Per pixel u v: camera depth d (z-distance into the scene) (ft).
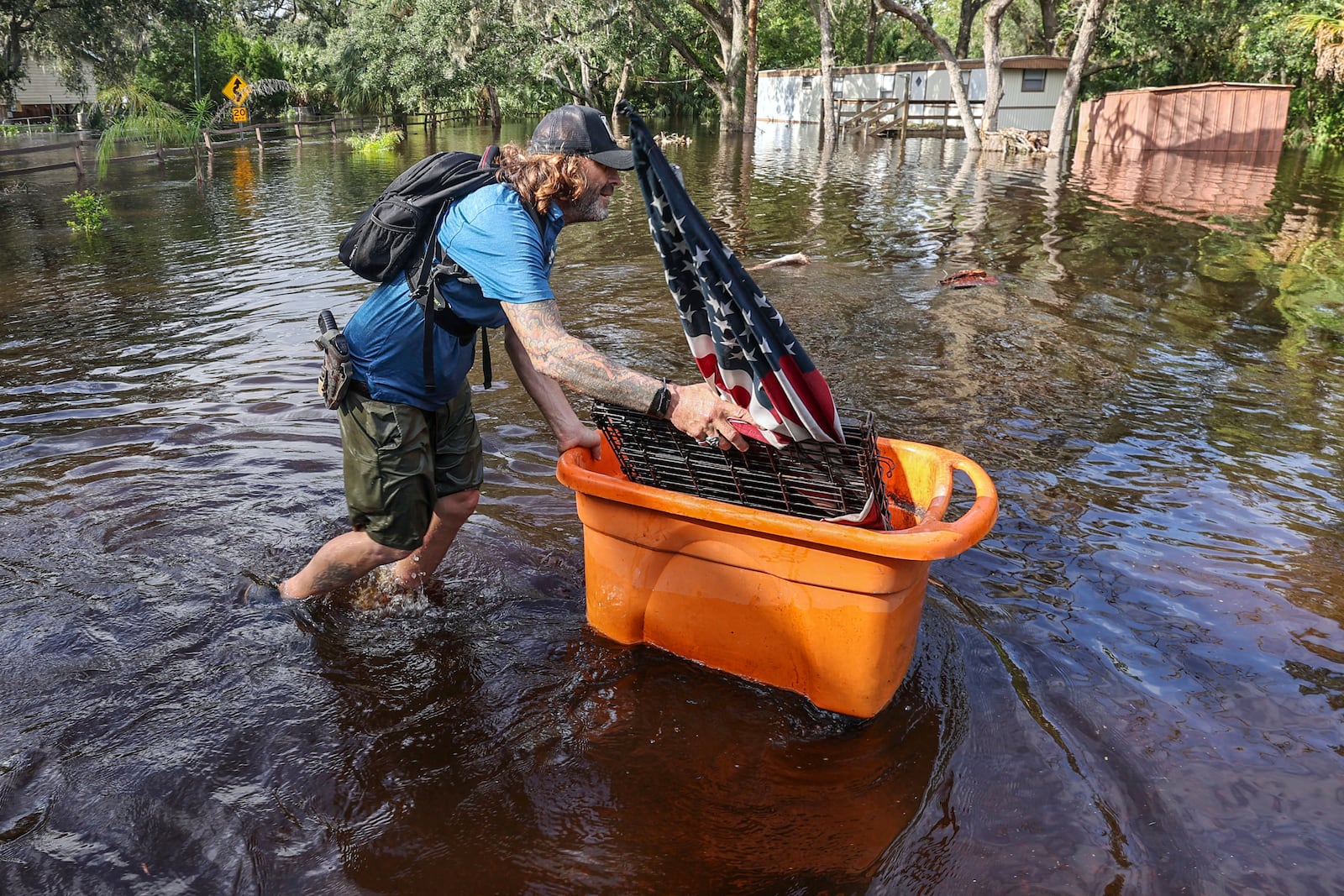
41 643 8.75
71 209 43.80
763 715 7.98
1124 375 17.52
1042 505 11.91
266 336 20.15
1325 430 14.76
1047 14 106.83
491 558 10.56
